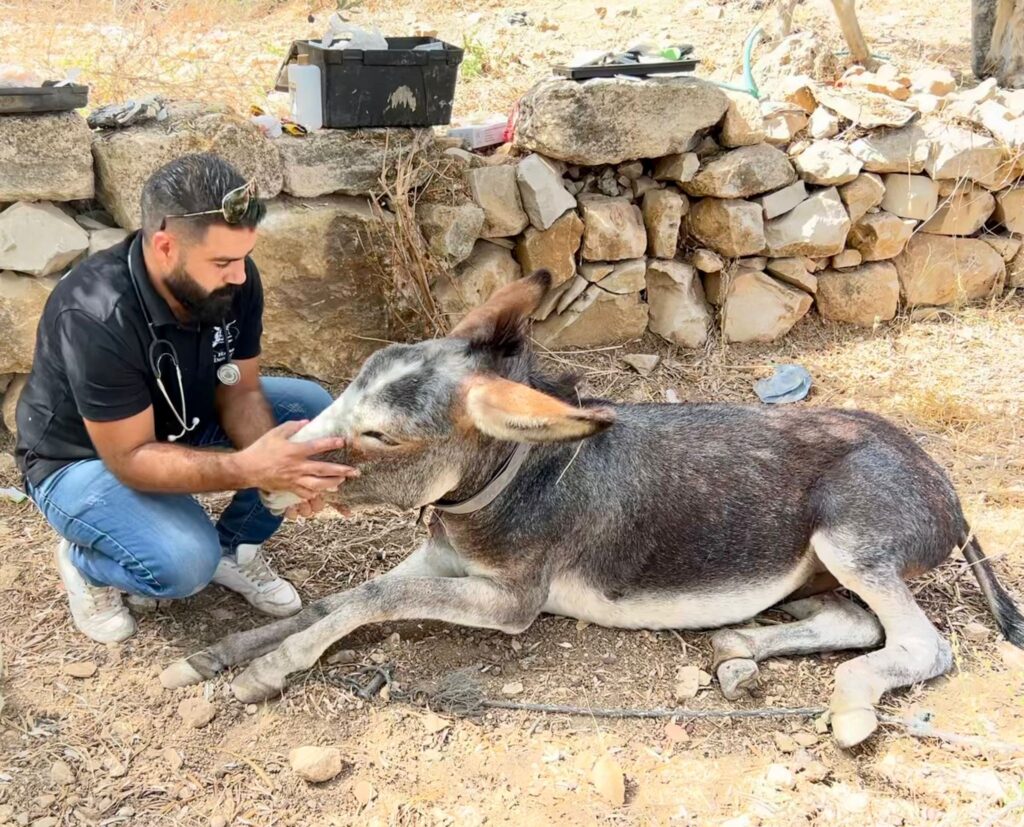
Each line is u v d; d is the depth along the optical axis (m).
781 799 3.06
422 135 5.19
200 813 2.96
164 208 2.94
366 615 3.46
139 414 3.19
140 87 5.65
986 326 6.24
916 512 3.66
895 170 5.98
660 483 3.67
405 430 3.10
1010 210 6.32
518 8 9.67
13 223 4.36
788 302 5.98
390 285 5.16
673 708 3.44
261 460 3.08
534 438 2.96
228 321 3.44
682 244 5.95
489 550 3.54
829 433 3.87
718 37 8.45
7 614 3.68
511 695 3.48
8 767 3.05
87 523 3.32
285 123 5.02
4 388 4.70
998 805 3.03
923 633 3.54
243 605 3.82
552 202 5.33
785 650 3.63
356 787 3.07
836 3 7.12
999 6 7.23
